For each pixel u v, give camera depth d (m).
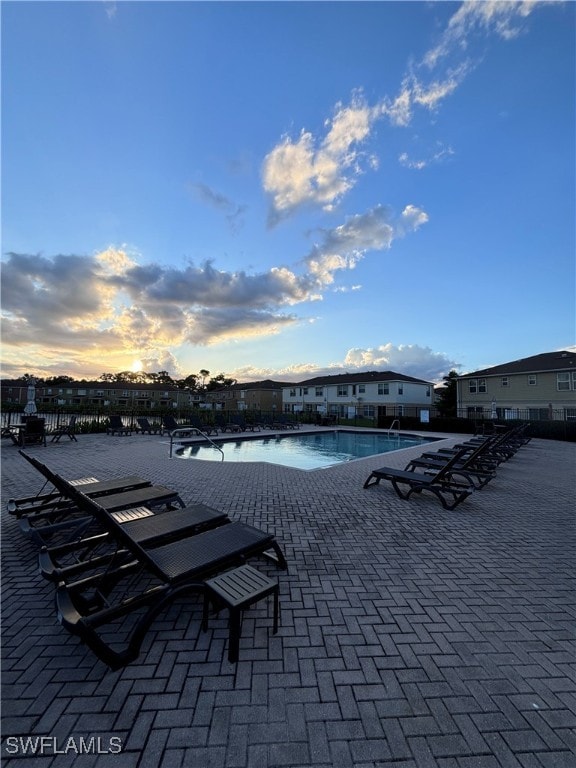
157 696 1.91
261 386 52.81
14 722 1.74
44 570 2.86
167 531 3.47
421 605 2.89
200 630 2.50
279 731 1.72
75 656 2.23
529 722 1.81
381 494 6.41
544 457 12.10
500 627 2.62
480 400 30.48
